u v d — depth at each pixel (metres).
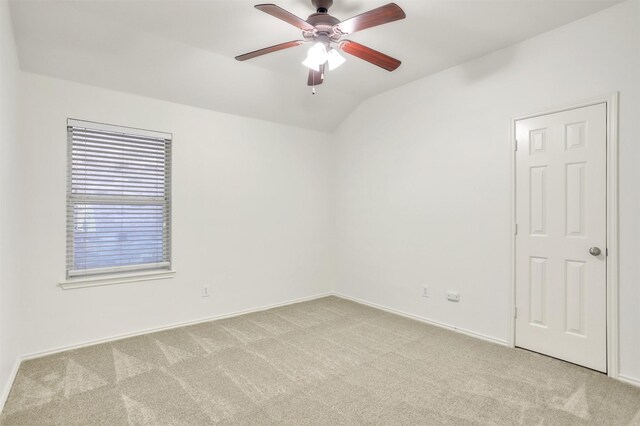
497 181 2.97
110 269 3.06
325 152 4.67
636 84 2.25
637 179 2.25
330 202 4.71
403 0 2.21
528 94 2.76
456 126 3.27
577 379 2.32
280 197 4.20
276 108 3.93
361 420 1.88
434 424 1.85
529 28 2.60
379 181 4.05
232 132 3.77
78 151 2.90
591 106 2.44
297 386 2.24
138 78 3.00
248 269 3.91
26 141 2.62
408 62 3.18
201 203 3.55
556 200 2.62
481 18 2.45
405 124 3.74
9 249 2.20
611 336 2.35
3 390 2.01
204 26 2.56
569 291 2.56
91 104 2.91
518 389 2.20
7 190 2.13
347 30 2.12
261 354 2.74
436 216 3.44
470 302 3.16
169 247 3.38
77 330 2.85
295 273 4.34
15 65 2.41
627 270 2.29
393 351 2.81
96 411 1.94
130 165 3.15
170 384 2.25
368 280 4.20
